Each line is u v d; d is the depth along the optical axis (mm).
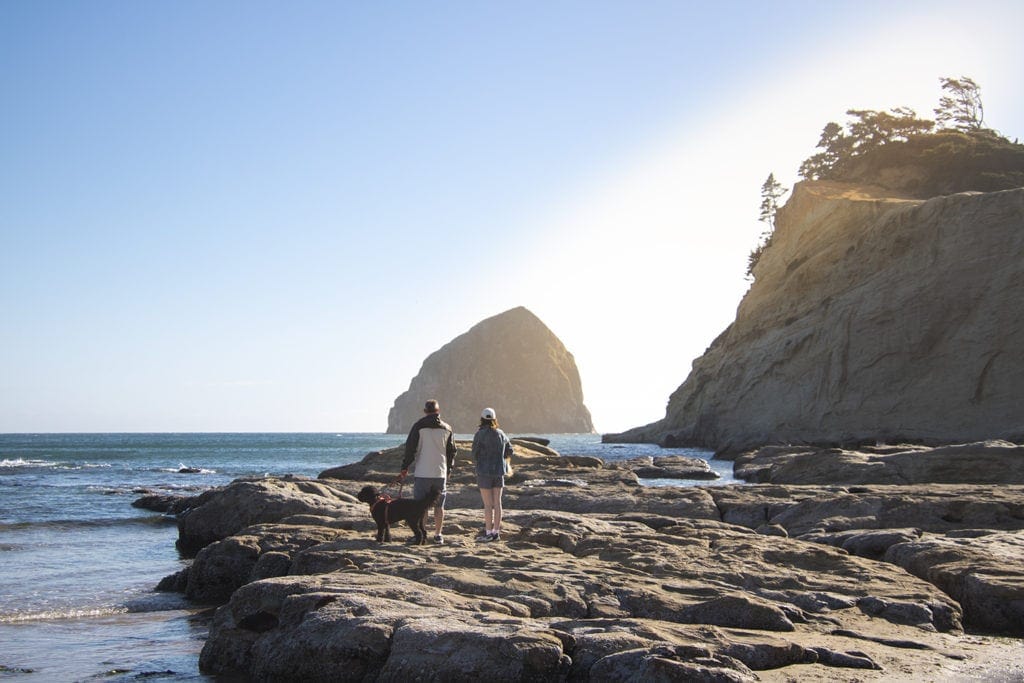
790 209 73062
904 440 48938
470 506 17844
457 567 9203
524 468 24500
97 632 9445
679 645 6145
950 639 7504
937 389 50625
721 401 66062
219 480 40594
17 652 8391
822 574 9508
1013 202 51844
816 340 58469
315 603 7379
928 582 9453
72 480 40219
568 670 6168
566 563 9367
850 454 24484
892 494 15867
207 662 7672
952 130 84688
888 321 54219
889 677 6148
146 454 79062
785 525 14758
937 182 74500
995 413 47562
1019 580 8625
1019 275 49688
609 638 6422
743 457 40125
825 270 62156
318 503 16875
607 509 16688
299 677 6777
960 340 50812
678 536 11742
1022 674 6324
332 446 110375
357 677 6570
